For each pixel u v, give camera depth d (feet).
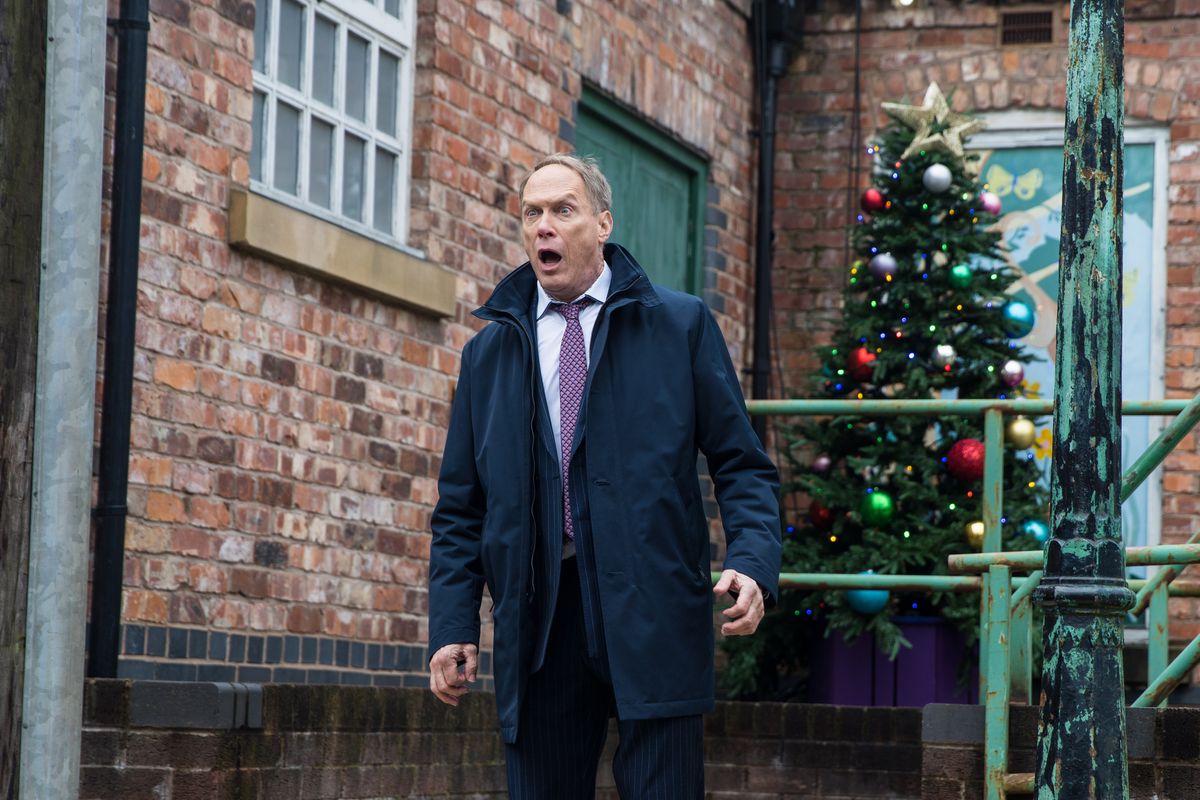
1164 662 20.95
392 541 22.11
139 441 17.98
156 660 18.15
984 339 27.40
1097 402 11.61
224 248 19.20
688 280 31.14
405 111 23.20
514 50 25.16
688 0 30.32
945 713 15.94
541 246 11.16
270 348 19.90
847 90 32.68
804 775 21.86
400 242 22.99
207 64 19.04
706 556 11.27
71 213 11.29
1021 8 31.96
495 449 11.23
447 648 11.43
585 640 11.02
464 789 19.47
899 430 26.78
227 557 19.20
